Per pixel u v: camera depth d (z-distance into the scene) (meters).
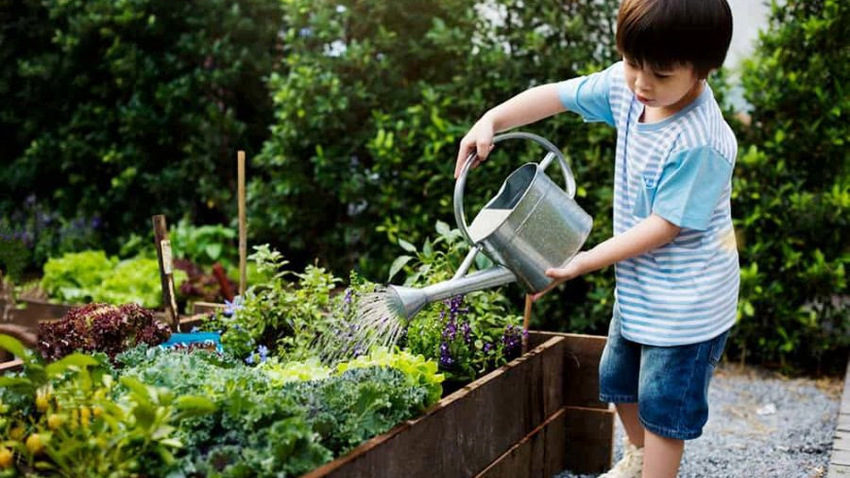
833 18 4.78
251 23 6.12
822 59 4.85
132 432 1.77
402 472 2.09
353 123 5.37
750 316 4.92
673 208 2.28
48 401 1.95
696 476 3.30
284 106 5.33
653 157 2.36
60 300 5.29
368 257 5.31
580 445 3.18
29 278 6.21
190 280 5.26
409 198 5.14
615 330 2.61
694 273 2.35
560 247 2.43
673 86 2.21
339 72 5.30
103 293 5.09
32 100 6.66
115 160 6.32
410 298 2.33
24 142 6.95
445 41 5.08
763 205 4.84
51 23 6.62
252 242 5.76
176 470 1.79
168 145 6.36
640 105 2.47
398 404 2.14
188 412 1.84
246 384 2.05
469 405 2.42
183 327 3.19
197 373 2.12
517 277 2.43
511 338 3.03
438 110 5.06
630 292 2.45
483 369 2.82
